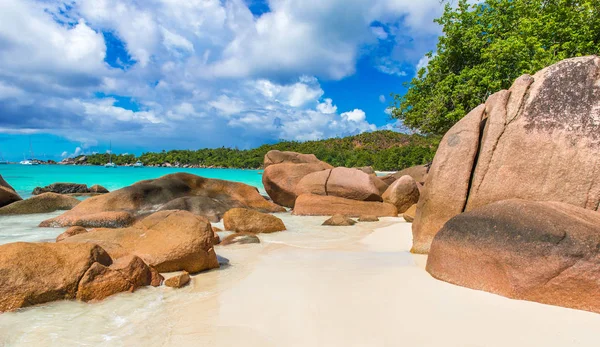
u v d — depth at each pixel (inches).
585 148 232.1
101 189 929.5
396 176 975.6
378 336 147.1
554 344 137.6
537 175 242.4
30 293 187.8
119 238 289.9
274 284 223.9
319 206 617.0
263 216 447.2
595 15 699.4
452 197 276.7
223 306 190.2
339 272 243.0
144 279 222.1
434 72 901.8
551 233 181.3
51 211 591.8
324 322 162.6
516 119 256.8
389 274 232.1
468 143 275.3
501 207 211.3
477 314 164.9
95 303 195.5
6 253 197.3
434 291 196.2
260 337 152.2
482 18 855.1
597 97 236.8
